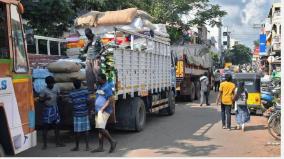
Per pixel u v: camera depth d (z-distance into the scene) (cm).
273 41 4047
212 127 1403
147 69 1374
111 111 991
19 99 755
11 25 748
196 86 2634
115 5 1938
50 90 998
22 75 770
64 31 1681
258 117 1711
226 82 1357
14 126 733
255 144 1098
